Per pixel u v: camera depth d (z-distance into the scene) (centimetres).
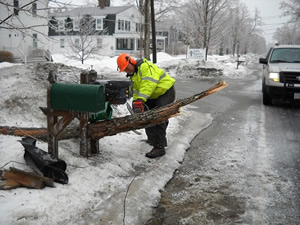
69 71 758
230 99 1212
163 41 5156
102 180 398
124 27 4484
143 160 500
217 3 3011
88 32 3111
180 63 2541
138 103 463
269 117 893
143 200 386
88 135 442
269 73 1022
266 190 431
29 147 384
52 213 311
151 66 485
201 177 474
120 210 355
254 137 690
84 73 443
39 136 479
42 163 356
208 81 1995
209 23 3069
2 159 390
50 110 406
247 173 489
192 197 411
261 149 606
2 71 744
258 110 993
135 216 352
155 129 519
